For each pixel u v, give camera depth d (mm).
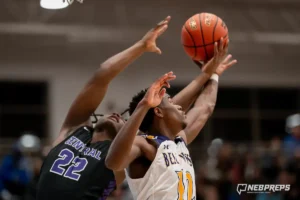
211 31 4238
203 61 4414
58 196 3537
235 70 15148
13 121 14008
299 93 15438
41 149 9219
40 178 3682
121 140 3043
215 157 10789
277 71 15367
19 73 13992
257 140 15078
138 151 3318
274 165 9070
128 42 14359
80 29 13734
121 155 3057
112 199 7609
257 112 15219
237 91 15188
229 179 8898
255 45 15156
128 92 14344
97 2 14000
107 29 13914
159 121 3594
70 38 14055
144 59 14586
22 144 9062
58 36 14023
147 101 3057
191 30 4277
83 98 3775
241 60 15164
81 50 14281
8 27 13398
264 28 14812
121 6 14141
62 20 13797
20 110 14055
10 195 8414
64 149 3709
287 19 15062
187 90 4246
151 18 14234
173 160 3434
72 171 3584
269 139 15172
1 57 13891
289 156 9930
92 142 3734
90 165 3584
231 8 14477
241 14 14750
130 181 3455
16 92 14094
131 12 14164
